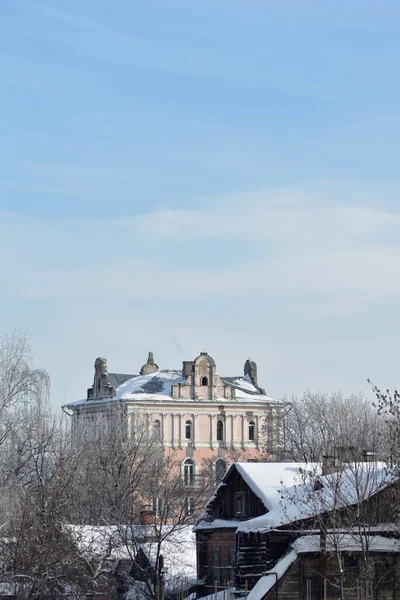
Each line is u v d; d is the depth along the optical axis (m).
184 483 118.38
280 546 62.34
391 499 57.69
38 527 65.69
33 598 63.50
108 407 132.88
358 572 60.00
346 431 111.25
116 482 87.88
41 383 84.19
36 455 83.88
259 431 160.12
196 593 72.88
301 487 66.00
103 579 70.75
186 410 157.88
